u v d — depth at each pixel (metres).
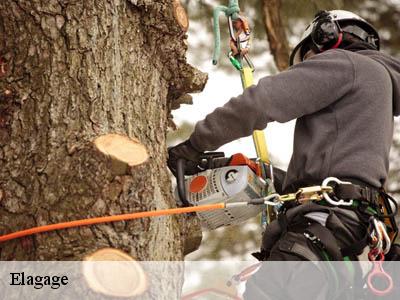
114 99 4.18
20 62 4.24
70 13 4.25
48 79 4.17
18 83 4.21
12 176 4.02
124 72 4.31
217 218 4.58
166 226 4.12
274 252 4.12
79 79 4.16
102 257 3.73
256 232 9.09
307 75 4.25
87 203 3.83
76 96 4.12
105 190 3.84
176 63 4.64
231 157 4.58
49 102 4.12
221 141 4.32
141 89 4.36
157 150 4.32
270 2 8.46
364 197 4.08
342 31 4.64
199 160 4.57
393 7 9.52
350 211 4.09
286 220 4.16
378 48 4.81
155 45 4.52
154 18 4.46
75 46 4.22
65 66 4.19
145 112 4.33
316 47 4.72
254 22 8.84
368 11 9.51
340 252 3.98
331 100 4.25
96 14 4.28
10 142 4.11
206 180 4.53
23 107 4.16
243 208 4.54
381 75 4.34
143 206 3.89
